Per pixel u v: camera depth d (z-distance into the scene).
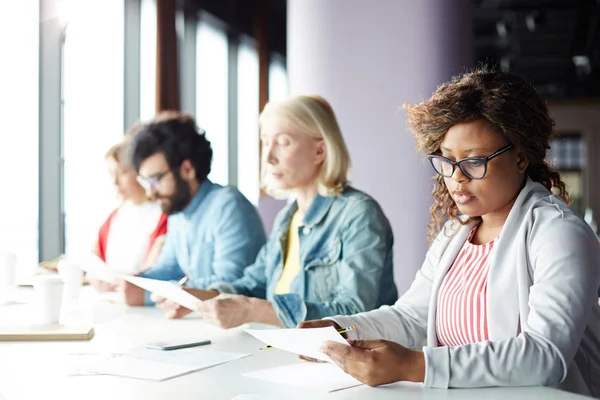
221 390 1.33
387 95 4.05
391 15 4.05
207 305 2.06
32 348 1.78
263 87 7.76
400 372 1.33
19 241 4.34
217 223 2.98
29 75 4.38
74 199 4.71
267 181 2.52
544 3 8.40
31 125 4.43
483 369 1.32
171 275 3.23
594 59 11.09
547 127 1.55
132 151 3.08
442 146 1.55
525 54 10.84
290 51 4.29
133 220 3.68
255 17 7.66
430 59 4.04
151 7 5.50
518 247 1.50
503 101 1.47
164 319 2.28
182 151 3.06
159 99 5.45
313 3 4.16
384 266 2.28
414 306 1.80
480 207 1.53
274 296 2.03
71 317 2.33
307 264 2.34
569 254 1.39
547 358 1.32
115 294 2.95
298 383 1.38
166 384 1.39
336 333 1.37
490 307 1.54
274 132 2.45
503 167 1.50
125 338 1.92
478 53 11.59
